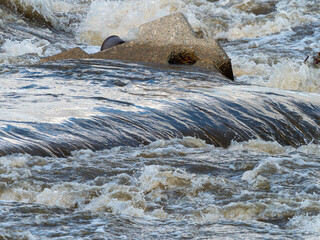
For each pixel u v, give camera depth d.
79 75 27.30
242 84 26.58
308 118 21.69
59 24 58.81
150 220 10.16
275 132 20.33
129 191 12.33
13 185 12.35
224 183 12.82
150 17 60.19
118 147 17.02
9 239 8.75
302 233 9.48
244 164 14.70
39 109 19.70
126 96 22.59
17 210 10.28
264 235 9.35
